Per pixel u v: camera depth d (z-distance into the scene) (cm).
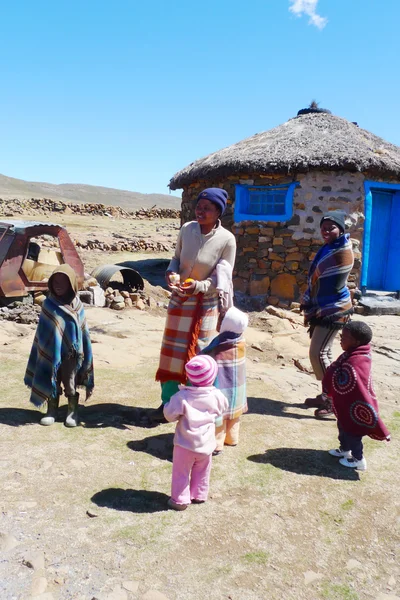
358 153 1106
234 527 312
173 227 2831
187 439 320
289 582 267
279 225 1140
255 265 1169
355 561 289
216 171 1188
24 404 485
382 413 535
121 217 3338
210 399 323
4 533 287
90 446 407
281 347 798
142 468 379
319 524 323
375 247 1273
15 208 2888
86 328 448
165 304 1076
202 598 250
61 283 427
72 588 251
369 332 392
